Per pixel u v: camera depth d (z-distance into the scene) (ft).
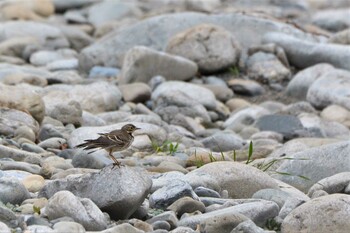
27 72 63.98
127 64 63.31
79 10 100.07
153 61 63.31
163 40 71.20
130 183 30.99
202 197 33.71
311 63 66.90
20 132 44.19
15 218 29.07
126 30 72.08
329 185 35.70
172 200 32.50
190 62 64.90
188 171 40.24
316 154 40.19
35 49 74.33
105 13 97.35
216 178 35.47
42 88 58.03
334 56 65.92
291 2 114.73
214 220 29.71
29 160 39.29
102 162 38.81
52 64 70.44
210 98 59.41
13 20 90.48
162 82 61.87
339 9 109.50
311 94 60.90
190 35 67.05
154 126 47.57
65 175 36.37
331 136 54.29
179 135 49.14
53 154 42.11
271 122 54.34
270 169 41.52
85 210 29.55
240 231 29.01
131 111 56.85
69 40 80.69
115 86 58.29
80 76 68.03
